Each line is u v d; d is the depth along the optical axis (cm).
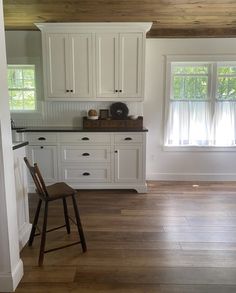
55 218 315
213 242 262
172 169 470
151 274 214
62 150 400
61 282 205
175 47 436
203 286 200
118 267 223
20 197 251
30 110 447
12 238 197
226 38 432
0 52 179
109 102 439
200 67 448
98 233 279
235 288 198
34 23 386
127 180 407
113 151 399
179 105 454
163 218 315
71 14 378
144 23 379
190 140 462
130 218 315
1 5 180
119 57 395
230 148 461
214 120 455
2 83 182
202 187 430
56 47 393
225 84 450
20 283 204
